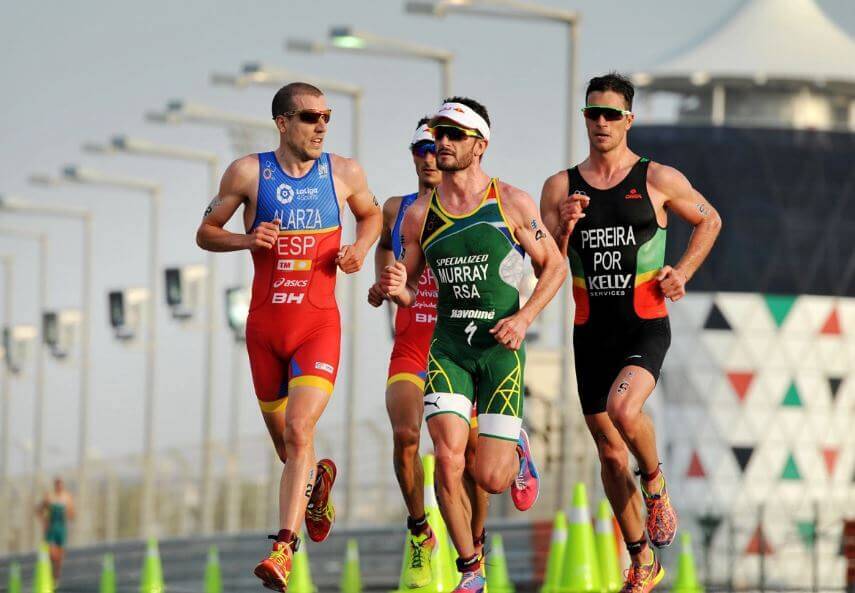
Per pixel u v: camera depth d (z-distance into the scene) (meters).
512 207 31.73
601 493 104.75
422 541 37.88
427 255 32.34
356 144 122.81
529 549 93.50
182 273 158.50
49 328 197.12
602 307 32.16
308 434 31.83
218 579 81.25
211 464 133.00
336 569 97.56
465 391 32.19
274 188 32.22
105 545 139.62
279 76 119.38
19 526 161.88
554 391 123.56
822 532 94.12
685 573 63.78
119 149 153.62
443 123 31.53
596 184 32.12
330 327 32.53
